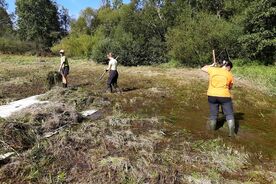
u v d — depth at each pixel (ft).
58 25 211.00
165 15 106.83
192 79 57.26
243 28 73.97
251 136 26.78
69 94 36.35
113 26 136.46
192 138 25.32
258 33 69.00
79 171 18.88
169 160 20.75
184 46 79.61
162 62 90.33
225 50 76.07
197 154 22.00
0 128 22.08
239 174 19.95
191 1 106.52
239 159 21.71
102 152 21.20
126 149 21.91
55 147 21.31
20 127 22.94
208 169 19.95
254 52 72.18
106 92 42.45
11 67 73.41
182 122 29.71
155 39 95.66
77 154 20.81
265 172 20.30
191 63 81.41
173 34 85.61
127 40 91.04
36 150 20.58
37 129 23.90
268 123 30.96
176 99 39.70
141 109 33.96
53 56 129.80
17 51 134.21
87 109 32.60
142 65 88.84
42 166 19.25
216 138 25.67
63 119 26.30
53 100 34.42
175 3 107.65
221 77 26.58
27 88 45.78
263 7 67.87
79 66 82.43
